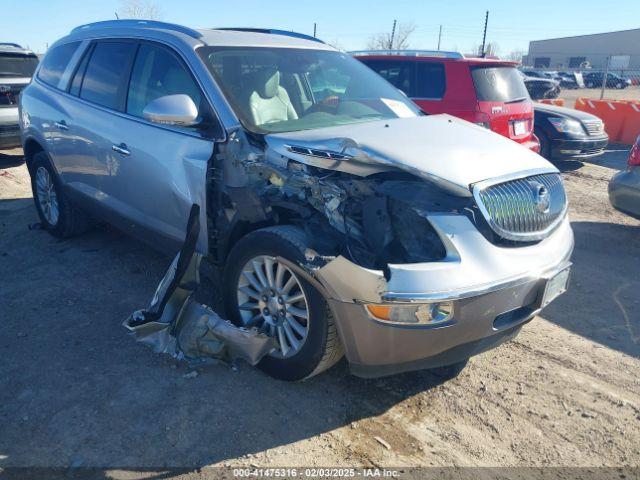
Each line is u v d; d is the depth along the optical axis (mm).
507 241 3098
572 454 2895
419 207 2963
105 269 4957
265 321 3391
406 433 3006
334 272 2832
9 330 3908
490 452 2889
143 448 2824
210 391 3281
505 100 8141
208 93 3729
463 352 3064
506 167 3273
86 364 3520
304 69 4305
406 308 2779
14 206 6871
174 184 3812
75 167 4930
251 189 3357
